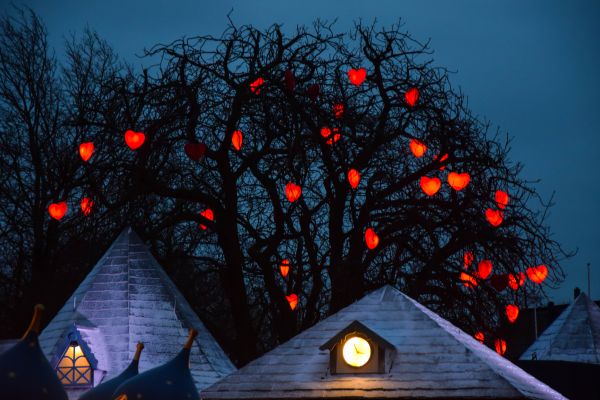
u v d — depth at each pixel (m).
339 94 40.09
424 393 24.25
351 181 36.78
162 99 40.16
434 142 39.88
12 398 16.42
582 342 40.53
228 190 39.03
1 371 16.56
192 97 38.78
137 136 37.03
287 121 38.81
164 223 39.81
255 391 25.11
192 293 45.47
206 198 38.94
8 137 48.06
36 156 47.22
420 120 39.84
